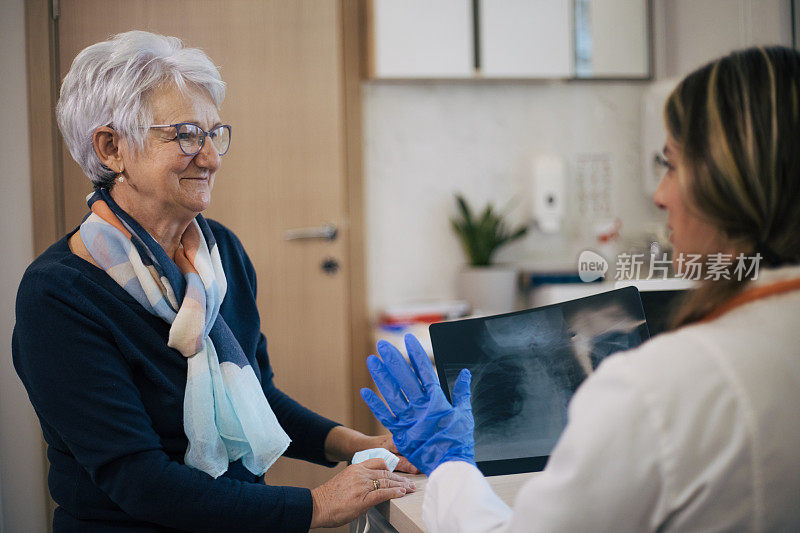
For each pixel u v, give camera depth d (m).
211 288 1.18
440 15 2.53
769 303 0.60
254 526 1.02
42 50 2.26
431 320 2.56
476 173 2.78
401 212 2.73
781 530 0.55
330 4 2.53
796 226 0.58
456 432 0.86
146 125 1.10
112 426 1.01
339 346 2.62
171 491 1.01
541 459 1.01
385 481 1.04
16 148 2.27
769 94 0.58
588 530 0.57
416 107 2.72
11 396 2.26
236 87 2.48
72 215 2.32
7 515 2.26
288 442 1.21
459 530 0.73
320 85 2.54
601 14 2.73
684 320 0.64
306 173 2.55
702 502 0.55
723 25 2.43
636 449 0.56
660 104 2.68
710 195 0.60
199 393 1.11
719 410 0.55
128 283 1.10
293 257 2.57
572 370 1.03
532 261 2.86
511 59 2.60
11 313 2.27
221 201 2.50
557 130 2.84
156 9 2.37
